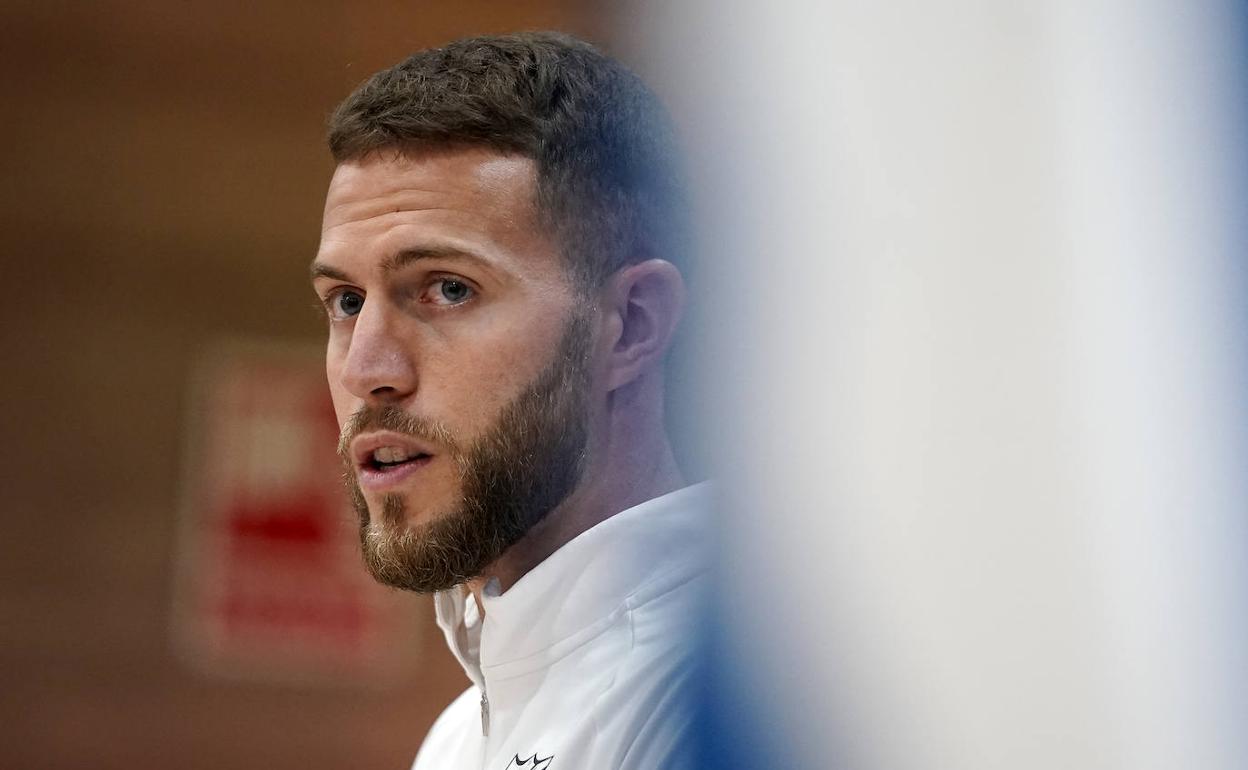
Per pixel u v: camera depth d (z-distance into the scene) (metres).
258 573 12.16
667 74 3.57
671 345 3.44
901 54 2.08
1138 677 1.73
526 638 3.40
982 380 1.90
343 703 12.14
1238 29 1.80
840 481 2.04
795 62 2.30
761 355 2.51
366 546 3.29
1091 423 1.81
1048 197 1.90
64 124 12.23
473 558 3.21
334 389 3.40
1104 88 1.89
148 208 12.29
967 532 1.86
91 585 12.04
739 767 2.67
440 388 3.17
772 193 2.43
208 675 12.08
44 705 11.91
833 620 2.17
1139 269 1.83
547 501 3.27
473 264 3.16
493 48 3.44
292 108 12.46
